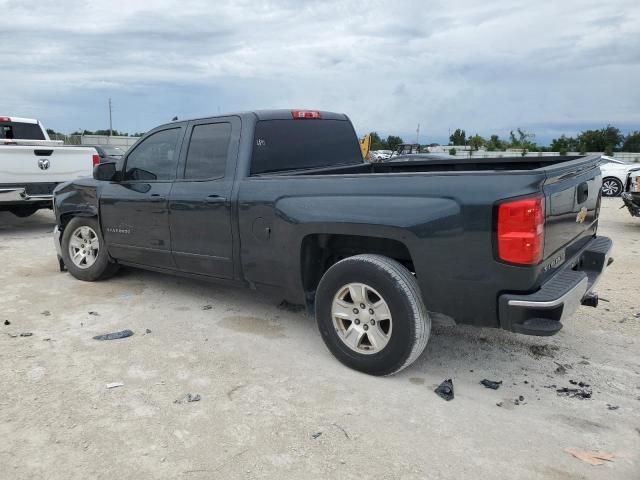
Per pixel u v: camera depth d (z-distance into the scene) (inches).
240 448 115.6
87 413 129.3
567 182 140.9
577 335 180.2
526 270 122.1
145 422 125.6
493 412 130.8
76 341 174.6
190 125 196.7
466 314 132.7
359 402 135.2
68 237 250.4
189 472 107.7
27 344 171.6
